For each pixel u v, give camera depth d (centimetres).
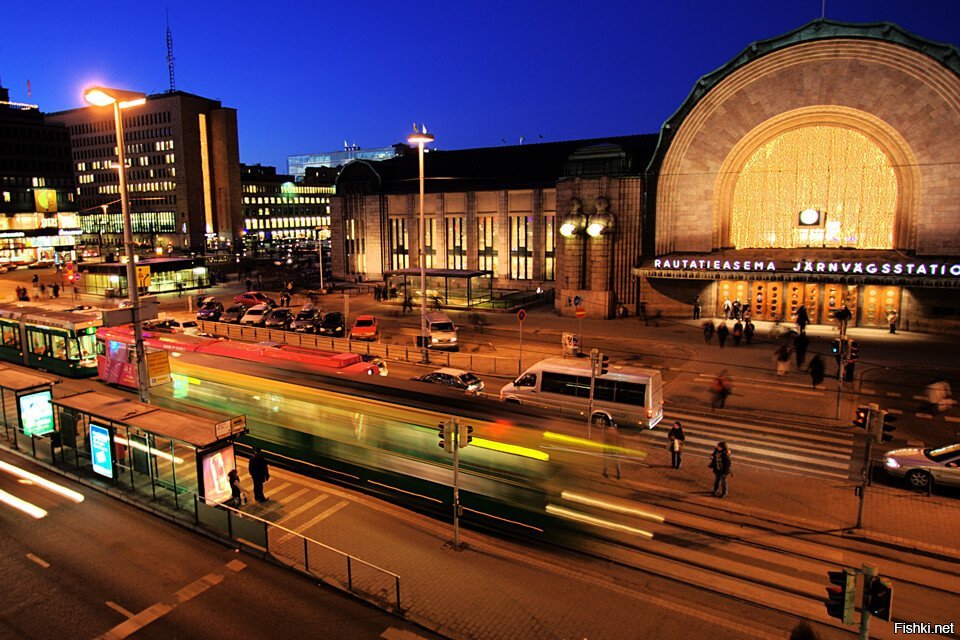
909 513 1673
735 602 1300
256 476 1752
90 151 14988
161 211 14038
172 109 13512
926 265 3541
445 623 1238
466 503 1622
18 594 1365
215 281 7425
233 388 2122
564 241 4672
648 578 1391
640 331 4125
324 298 6050
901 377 2962
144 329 3034
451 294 6009
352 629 1230
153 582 1406
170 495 1825
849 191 4003
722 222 4331
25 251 10800
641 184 4431
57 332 3238
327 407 1888
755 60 3997
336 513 1708
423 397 1802
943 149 3631
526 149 6775
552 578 1397
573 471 1575
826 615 1250
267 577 1423
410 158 7350
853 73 3794
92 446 1945
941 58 3544
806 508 1708
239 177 14462
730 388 2611
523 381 2477
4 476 2016
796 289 4266
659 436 2262
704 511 1691
